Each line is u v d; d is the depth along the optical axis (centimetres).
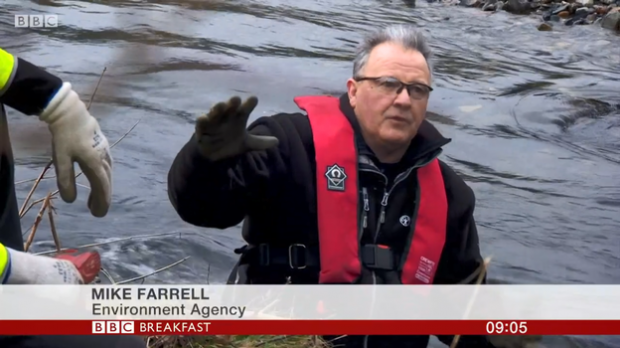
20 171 514
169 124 625
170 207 502
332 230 316
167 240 456
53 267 200
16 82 213
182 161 288
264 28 973
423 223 321
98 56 757
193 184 290
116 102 629
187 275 420
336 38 985
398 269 322
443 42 1036
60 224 463
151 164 559
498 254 508
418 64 314
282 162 311
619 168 668
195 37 865
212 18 941
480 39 1061
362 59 324
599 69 964
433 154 324
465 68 926
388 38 321
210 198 295
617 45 1062
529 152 687
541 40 1071
